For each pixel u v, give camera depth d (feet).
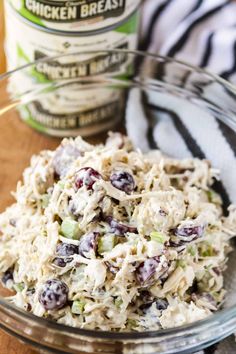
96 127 1.92
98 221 1.46
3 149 1.84
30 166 1.73
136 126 1.85
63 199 1.47
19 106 1.83
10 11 1.79
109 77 1.85
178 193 1.51
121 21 1.78
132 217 1.45
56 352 1.42
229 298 1.53
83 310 1.40
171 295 1.43
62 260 1.42
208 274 1.50
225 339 1.51
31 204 1.57
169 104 1.86
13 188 1.76
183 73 1.80
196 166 1.69
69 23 1.74
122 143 1.78
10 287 1.52
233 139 1.73
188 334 1.36
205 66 1.96
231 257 1.60
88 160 1.53
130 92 1.89
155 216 1.42
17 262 1.52
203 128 1.79
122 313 1.40
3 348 1.54
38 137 1.89
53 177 1.59
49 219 1.47
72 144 1.63
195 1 2.05
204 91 1.78
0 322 1.43
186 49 2.00
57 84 1.83
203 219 1.47
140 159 1.57
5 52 2.04
